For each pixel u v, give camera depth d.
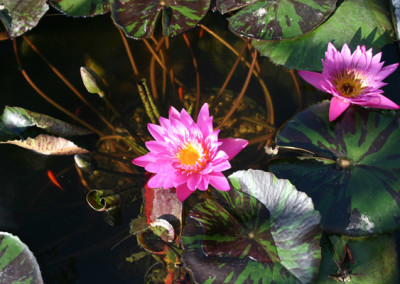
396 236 1.71
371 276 1.59
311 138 1.98
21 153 2.33
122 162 2.29
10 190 2.17
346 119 2.02
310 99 2.33
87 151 2.27
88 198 1.90
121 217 2.01
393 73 2.27
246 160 2.17
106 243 1.93
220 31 2.75
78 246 1.93
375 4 2.43
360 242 1.68
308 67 2.26
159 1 2.57
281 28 2.36
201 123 1.86
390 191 1.74
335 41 2.31
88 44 2.79
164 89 2.55
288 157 1.96
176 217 1.90
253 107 2.42
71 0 2.65
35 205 2.11
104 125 2.46
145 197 2.00
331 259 1.62
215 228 1.74
